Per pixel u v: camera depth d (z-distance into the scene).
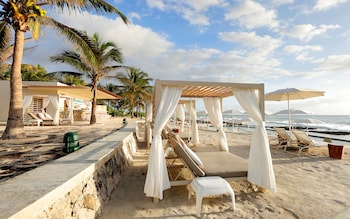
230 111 15.85
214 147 7.93
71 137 4.14
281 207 2.90
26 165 3.29
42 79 22.09
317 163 5.36
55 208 1.88
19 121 5.99
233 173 3.40
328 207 2.88
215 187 2.76
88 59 7.78
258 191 3.50
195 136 8.42
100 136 6.78
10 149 4.64
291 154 6.47
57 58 11.59
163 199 3.18
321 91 7.29
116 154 4.34
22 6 5.84
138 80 26.05
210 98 6.31
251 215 2.68
